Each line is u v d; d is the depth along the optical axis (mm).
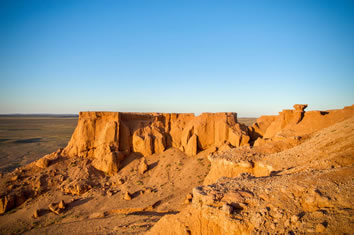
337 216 7926
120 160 40188
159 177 35906
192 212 12469
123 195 31125
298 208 9289
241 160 24719
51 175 35500
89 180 34938
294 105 33188
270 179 12508
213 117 44156
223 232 10422
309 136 26734
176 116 48938
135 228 20703
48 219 26391
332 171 10641
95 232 21703
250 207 10570
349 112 26438
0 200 28734
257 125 45781
